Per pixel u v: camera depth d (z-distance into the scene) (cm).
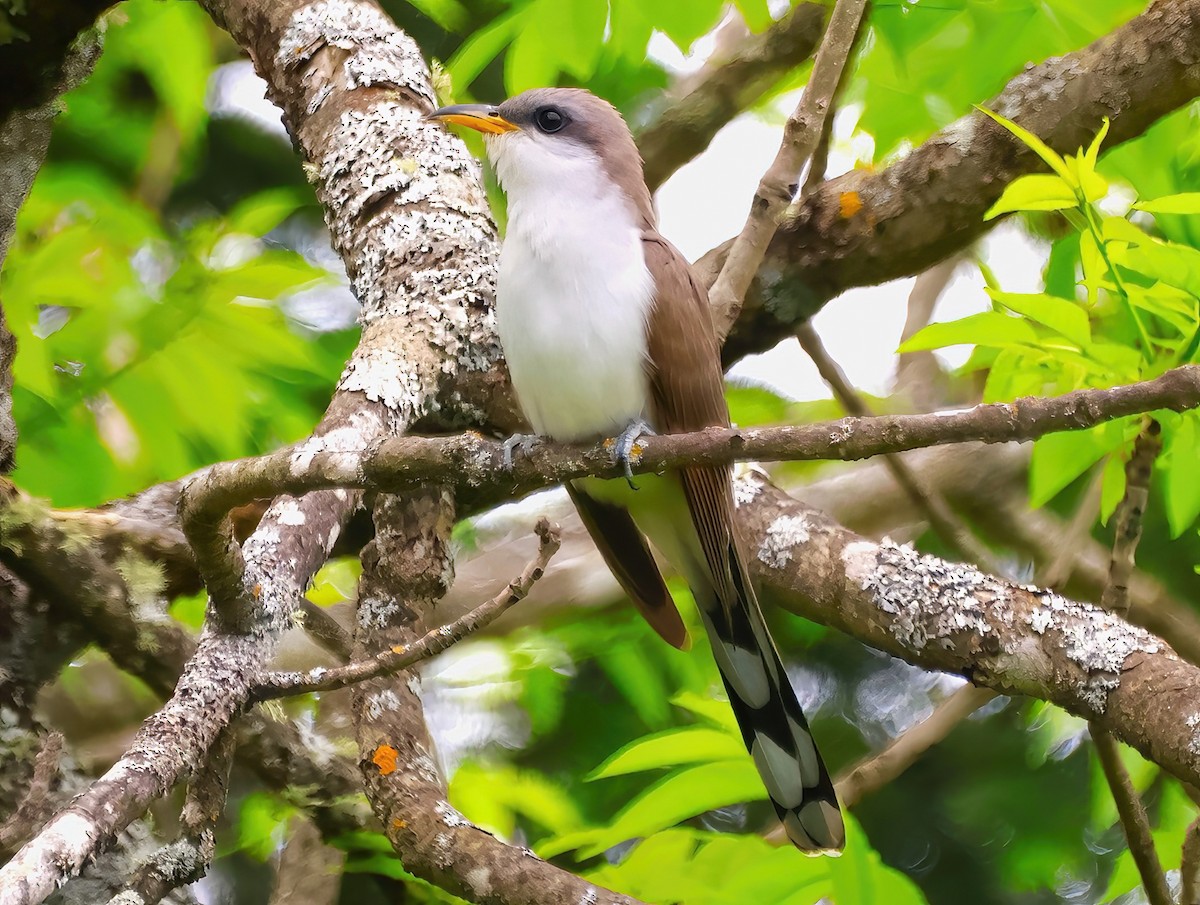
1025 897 1094
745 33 1096
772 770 640
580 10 788
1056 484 725
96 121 1048
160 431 874
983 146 712
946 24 819
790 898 628
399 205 737
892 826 1110
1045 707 981
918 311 1024
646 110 1125
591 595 968
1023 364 706
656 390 634
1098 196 597
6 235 651
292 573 601
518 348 628
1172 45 684
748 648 660
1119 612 640
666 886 629
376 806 595
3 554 657
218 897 1035
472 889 548
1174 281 618
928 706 1148
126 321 855
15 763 667
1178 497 700
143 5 938
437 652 523
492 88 1188
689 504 637
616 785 1051
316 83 793
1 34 588
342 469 488
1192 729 529
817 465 1048
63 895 622
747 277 668
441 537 674
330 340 1008
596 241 634
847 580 630
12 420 684
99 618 677
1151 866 596
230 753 543
